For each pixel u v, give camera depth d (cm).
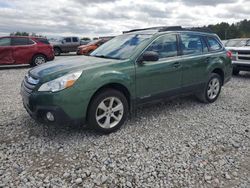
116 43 510
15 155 344
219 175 306
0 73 1106
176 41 507
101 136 405
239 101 629
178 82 508
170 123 470
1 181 286
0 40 1220
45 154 348
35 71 408
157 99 479
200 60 546
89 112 388
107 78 391
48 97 355
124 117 431
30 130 425
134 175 302
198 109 557
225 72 622
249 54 947
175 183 289
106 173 305
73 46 2520
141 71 437
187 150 365
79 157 340
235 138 409
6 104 577
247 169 320
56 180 290
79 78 368
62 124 367
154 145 378
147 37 474
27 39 1291
